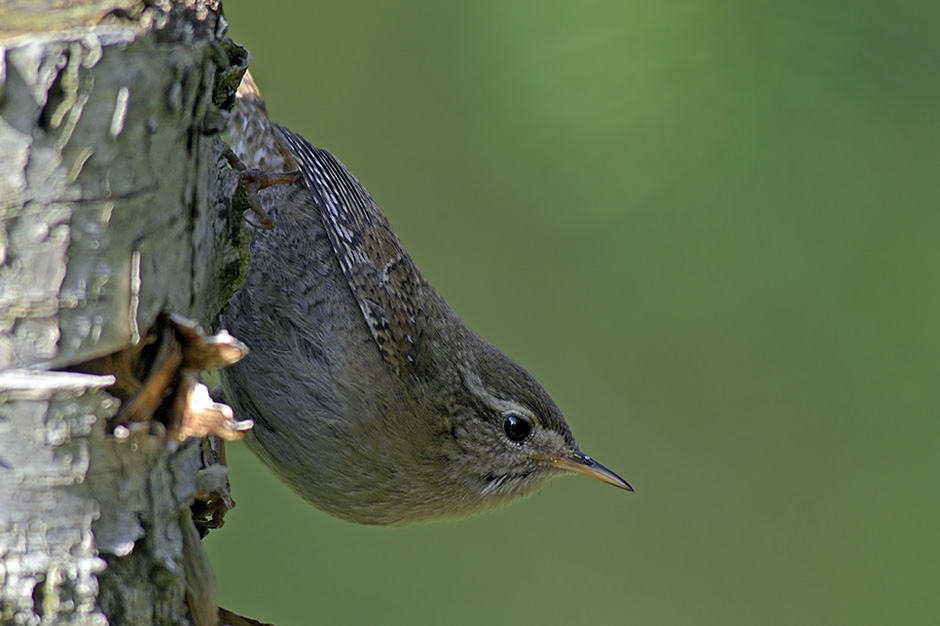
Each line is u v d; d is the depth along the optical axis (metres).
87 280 4.93
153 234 5.16
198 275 5.66
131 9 4.84
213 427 5.38
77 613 5.14
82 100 4.71
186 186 5.39
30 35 4.64
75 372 5.02
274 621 13.20
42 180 4.75
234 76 5.96
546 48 9.88
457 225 15.54
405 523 10.11
